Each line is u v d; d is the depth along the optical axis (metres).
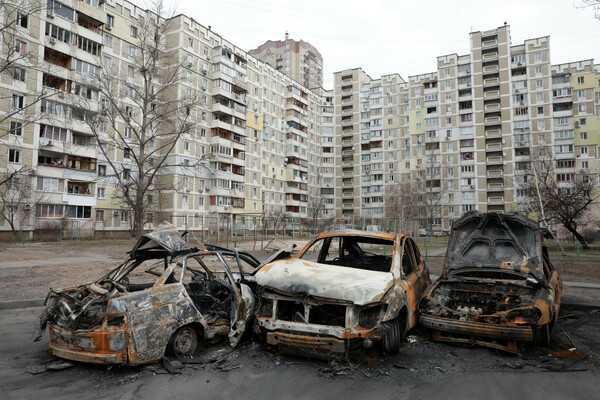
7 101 31.25
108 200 40.78
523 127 61.28
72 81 35.03
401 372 4.25
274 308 4.71
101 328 4.05
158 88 45.53
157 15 30.06
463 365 4.49
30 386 3.86
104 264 14.80
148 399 3.58
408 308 5.03
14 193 30.77
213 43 52.62
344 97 84.00
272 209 65.75
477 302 5.50
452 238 6.79
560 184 52.12
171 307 4.42
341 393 3.73
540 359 4.70
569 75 59.62
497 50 64.12
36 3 27.34
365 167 80.25
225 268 5.24
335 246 7.04
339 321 4.79
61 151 34.59
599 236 28.30
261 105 63.06
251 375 4.14
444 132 66.50
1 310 7.56
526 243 6.21
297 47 111.00
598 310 7.57
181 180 45.75
